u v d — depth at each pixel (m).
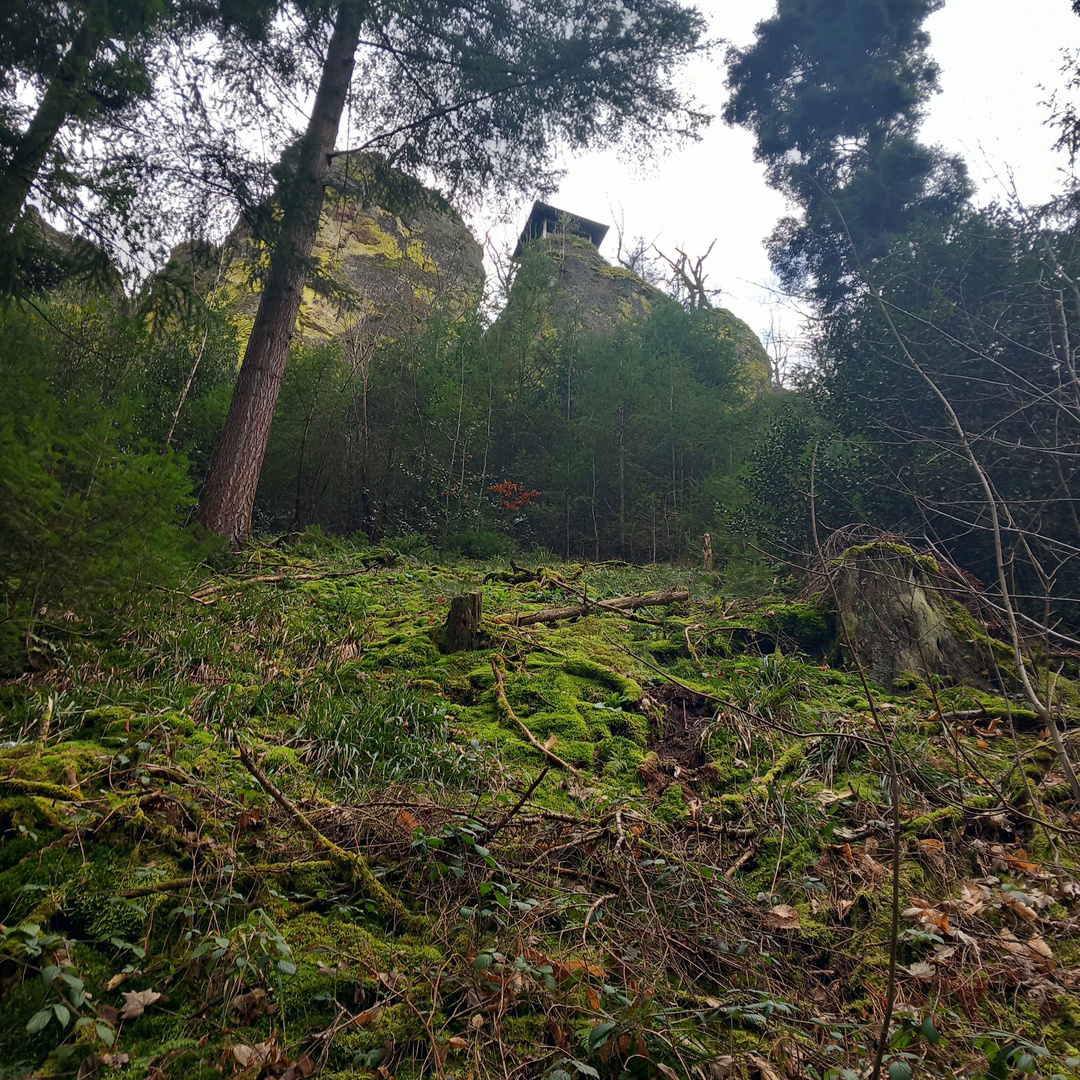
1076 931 2.82
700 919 2.81
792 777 3.98
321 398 13.69
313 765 3.69
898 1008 2.46
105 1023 1.98
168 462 4.35
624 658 5.64
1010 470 6.55
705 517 13.68
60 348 7.45
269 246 9.34
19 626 3.92
